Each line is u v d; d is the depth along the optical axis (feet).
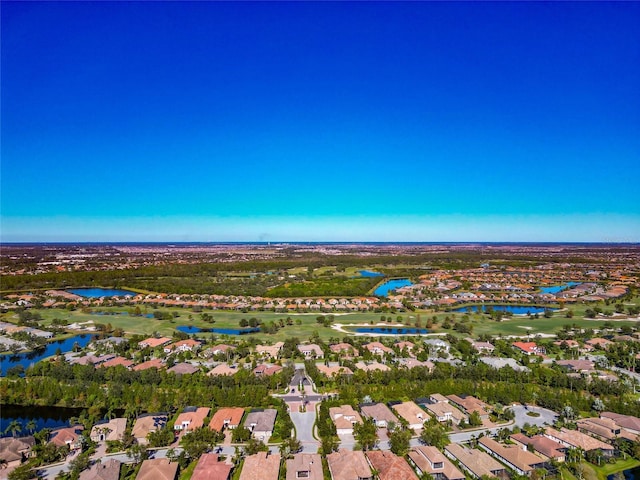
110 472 310.65
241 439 364.17
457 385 462.19
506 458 334.44
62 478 314.35
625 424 382.83
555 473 323.78
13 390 453.58
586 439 359.05
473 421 395.14
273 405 428.97
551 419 409.49
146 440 362.12
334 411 402.11
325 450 346.13
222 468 313.12
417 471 325.83
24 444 343.05
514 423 401.08
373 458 336.29
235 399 428.56
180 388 469.57
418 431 389.19
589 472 328.70
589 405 427.74
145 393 435.53
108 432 367.25
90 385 460.55
